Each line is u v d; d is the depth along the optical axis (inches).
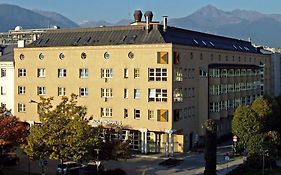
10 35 6230.3
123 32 3176.7
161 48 2933.1
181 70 3043.8
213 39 3909.9
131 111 3038.9
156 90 2962.6
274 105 3218.5
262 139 2532.0
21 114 3454.7
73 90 3250.5
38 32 6003.9
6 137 2170.3
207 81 3388.3
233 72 3905.0
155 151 3041.3
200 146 3299.7
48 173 2348.7
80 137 2015.3
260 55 4933.6
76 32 3376.0
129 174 2369.6
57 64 3307.1
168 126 2923.2
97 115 3159.5
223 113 3649.1
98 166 2151.8
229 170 2493.8
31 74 3410.4
